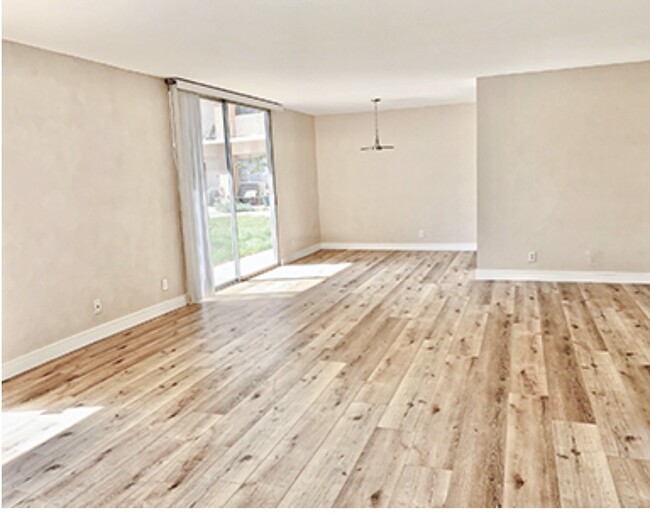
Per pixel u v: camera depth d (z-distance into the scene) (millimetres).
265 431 2918
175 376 3799
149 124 5418
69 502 2338
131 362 4133
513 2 3428
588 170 6086
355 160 9469
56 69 4297
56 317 4312
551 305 5293
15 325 3949
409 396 3291
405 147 9141
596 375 3502
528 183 6301
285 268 8062
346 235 9773
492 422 2908
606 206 6090
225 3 3201
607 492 2256
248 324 5074
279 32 3908
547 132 6141
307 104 8070
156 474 2537
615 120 5914
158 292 5570
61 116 4344
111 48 4207
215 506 2266
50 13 3248
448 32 4113
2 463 2686
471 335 4449
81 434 2975
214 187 6641
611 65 5824
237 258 7133
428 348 4164
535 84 6086
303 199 9164
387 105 8523
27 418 3201
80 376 3873
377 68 5441
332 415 3078
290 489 2367
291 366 3900
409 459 2570
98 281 4758
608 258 6172
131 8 3211
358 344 4340
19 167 3971
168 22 3543
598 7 3584
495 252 6562
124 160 5070
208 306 5863
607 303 5293
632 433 2740
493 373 3600
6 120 3863
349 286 6609
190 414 3172
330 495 2311
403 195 9289
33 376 3906
